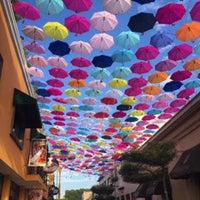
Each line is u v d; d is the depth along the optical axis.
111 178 46.84
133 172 17.19
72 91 13.80
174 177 16.62
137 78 12.32
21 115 12.50
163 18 8.63
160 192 20.22
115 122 17.89
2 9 9.27
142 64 11.13
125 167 17.17
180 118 18.14
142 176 17.52
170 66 11.23
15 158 11.60
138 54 10.41
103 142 22.83
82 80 12.69
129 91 13.23
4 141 9.77
